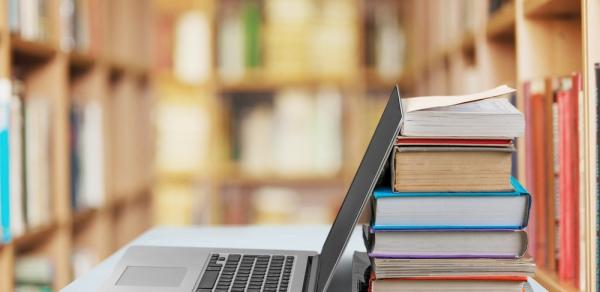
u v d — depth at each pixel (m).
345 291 0.73
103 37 2.09
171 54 2.79
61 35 1.72
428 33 2.32
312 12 2.79
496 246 0.65
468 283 0.66
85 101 2.03
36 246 1.68
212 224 2.78
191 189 2.79
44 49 1.60
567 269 0.85
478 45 1.44
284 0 2.79
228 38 2.81
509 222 0.65
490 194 0.65
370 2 3.08
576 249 0.83
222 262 0.77
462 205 0.65
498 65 1.40
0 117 1.33
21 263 1.63
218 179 2.80
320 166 2.77
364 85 2.82
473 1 1.53
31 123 1.54
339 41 2.79
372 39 2.83
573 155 0.83
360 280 0.72
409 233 0.65
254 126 2.78
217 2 2.91
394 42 2.82
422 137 0.66
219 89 2.88
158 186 2.78
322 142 2.77
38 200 1.57
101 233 2.00
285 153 2.77
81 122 1.88
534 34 1.06
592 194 0.73
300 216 2.77
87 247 1.98
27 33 1.50
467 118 0.65
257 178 2.78
